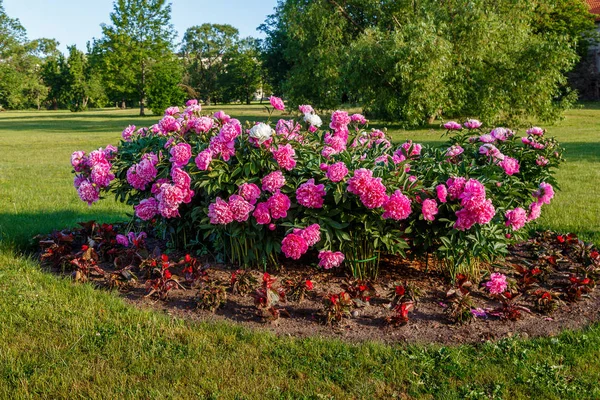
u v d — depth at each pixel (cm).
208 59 7888
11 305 394
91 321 371
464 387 298
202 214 451
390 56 1917
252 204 416
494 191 446
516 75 2027
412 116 2030
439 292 432
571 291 415
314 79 2377
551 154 541
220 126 488
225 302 401
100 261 502
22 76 6750
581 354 330
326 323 375
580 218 670
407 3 2258
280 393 296
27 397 288
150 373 311
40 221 672
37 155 1609
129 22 4822
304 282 404
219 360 326
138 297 421
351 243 428
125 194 513
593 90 4000
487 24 2023
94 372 312
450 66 1986
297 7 2425
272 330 367
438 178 432
